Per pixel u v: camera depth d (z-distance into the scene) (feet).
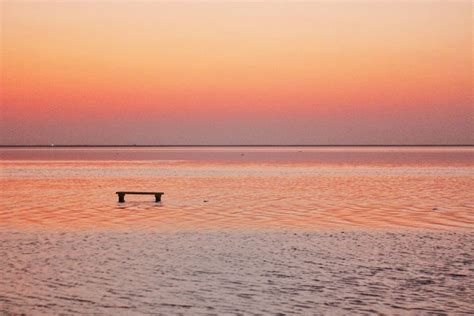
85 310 66.08
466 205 165.68
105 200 183.73
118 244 103.09
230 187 237.86
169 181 277.64
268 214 146.20
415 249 98.53
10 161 595.47
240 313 64.95
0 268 84.84
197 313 65.00
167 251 96.78
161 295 71.51
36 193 210.38
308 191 216.95
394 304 68.28
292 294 72.02
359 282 77.41
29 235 112.78
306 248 99.45
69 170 395.55
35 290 73.72
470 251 96.68
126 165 488.02
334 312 65.41
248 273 81.97
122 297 70.74
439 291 73.36
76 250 97.71
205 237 110.42
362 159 645.51
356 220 134.31
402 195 198.59
